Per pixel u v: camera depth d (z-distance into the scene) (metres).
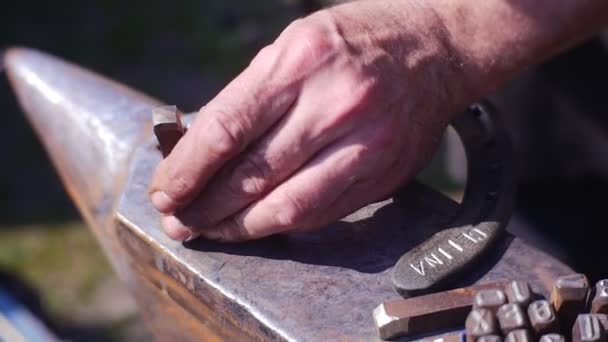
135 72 1.95
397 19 0.59
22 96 0.75
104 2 2.21
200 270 0.57
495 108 0.64
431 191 0.61
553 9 0.62
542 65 0.88
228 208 0.56
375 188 0.57
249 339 0.55
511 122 0.99
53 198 1.66
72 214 1.62
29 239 1.56
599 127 0.90
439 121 0.60
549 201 1.03
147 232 0.59
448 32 0.60
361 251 0.57
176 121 0.56
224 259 0.57
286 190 0.55
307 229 0.57
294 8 0.89
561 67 0.87
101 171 0.67
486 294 0.51
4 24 2.13
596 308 0.50
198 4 2.17
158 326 0.63
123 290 1.45
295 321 0.54
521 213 1.02
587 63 0.86
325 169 0.55
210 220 0.57
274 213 0.55
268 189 0.56
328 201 0.56
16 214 1.62
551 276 0.56
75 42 2.06
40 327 0.73
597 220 1.00
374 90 0.55
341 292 0.55
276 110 0.54
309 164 0.55
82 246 1.54
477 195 0.60
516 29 0.62
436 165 1.61
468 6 0.61
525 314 0.50
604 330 0.49
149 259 0.60
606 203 1.01
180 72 1.94
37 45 2.06
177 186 0.55
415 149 0.58
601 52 0.85
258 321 0.54
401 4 0.60
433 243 0.57
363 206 0.58
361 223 0.59
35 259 1.51
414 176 0.60
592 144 0.98
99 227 0.66
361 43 0.56
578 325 0.49
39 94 0.73
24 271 1.48
